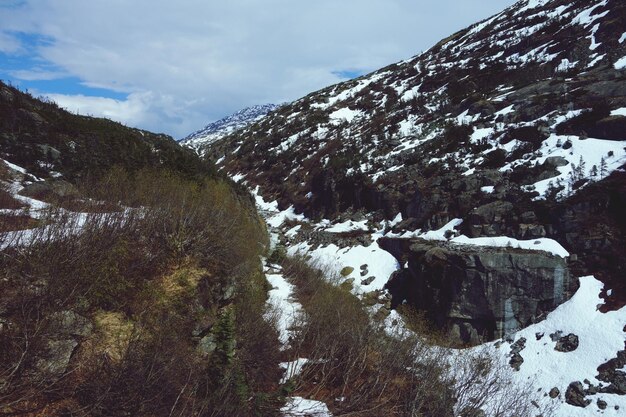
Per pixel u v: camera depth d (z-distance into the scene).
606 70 36.53
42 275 10.48
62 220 12.88
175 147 36.38
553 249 23.89
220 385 11.53
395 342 19.80
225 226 19.03
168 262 14.14
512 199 28.28
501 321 22.70
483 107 41.69
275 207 55.59
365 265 32.59
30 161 20.69
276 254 29.83
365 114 65.38
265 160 68.81
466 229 28.70
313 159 58.94
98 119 30.47
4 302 9.49
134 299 12.03
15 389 8.21
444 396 16.03
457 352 22.30
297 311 21.45
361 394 15.38
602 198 23.91
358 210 41.81
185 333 12.38
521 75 45.38
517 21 66.25
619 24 42.69
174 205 18.22
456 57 67.62
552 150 30.34
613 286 21.19
